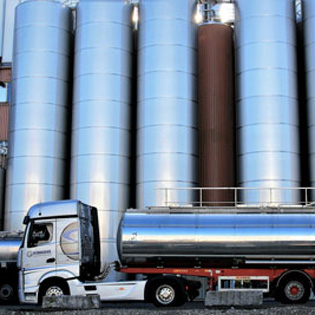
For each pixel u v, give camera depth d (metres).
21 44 31.97
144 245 18.45
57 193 30.77
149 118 29.72
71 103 32.56
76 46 31.59
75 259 18.47
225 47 32.22
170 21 30.62
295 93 30.12
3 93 42.91
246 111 29.78
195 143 30.28
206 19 34.78
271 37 30.08
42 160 30.58
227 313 15.09
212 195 30.17
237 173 30.20
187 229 18.48
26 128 30.83
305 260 18.27
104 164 29.58
